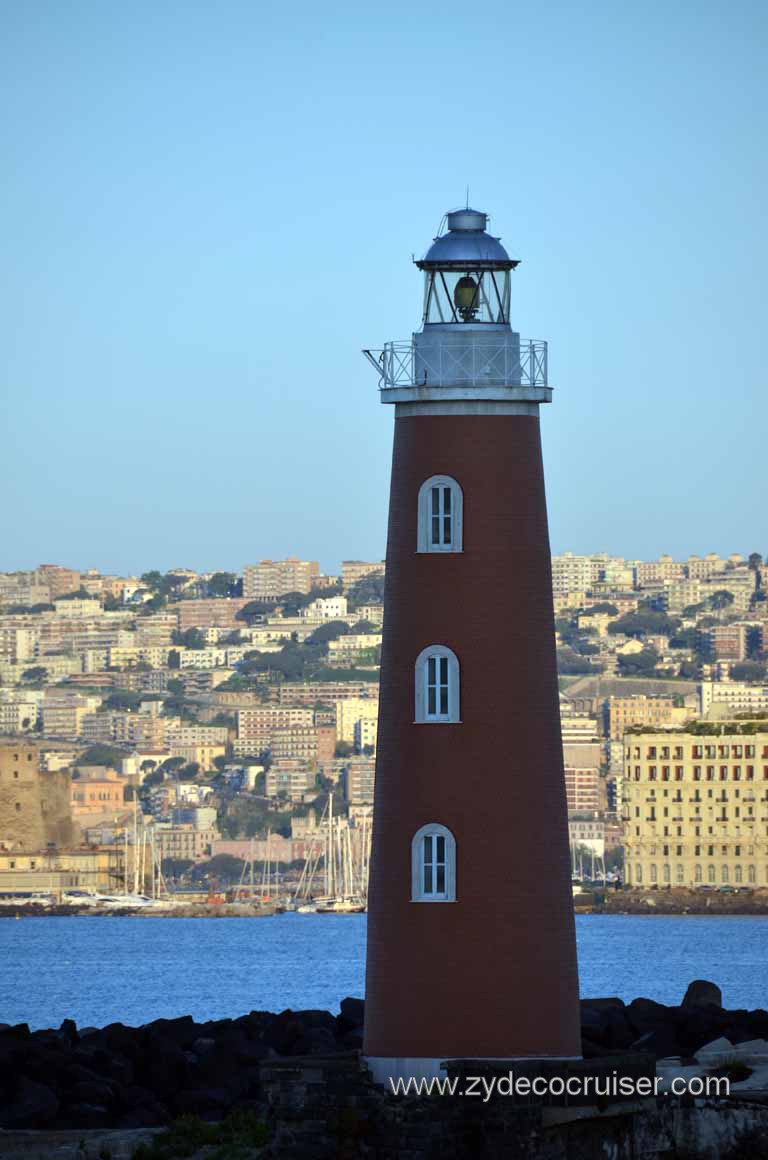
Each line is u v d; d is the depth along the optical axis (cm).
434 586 17500
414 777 17412
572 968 17525
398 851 17438
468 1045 17200
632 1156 17688
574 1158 17300
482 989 17188
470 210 18150
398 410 17862
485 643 17388
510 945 17225
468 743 17338
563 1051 17375
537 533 17650
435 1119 16812
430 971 17262
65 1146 18788
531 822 17338
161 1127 19512
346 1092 17212
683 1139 18150
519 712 17388
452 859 17288
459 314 17888
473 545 17488
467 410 17588
